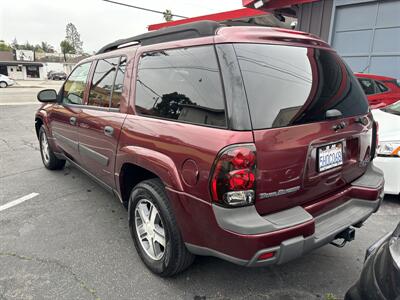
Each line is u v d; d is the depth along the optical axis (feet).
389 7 24.72
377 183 8.05
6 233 9.91
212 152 5.79
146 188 7.54
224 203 5.72
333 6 27.96
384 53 25.64
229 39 6.33
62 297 7.20
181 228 6.79
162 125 7.09
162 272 7.66
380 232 10.11
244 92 5.90
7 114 39.60
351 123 7.63
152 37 8.25
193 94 6.61
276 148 5.91
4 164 17.33
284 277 7.98
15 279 7.77
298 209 6.42
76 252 8.95
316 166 6.67
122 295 7.29
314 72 7.34
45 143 15.71
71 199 12.55
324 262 8.59
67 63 217.56
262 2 30.42
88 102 10.76
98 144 9.72
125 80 8.75
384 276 4.48
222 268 8.29
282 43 7.07
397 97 22.56
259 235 5.62
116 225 10.51
